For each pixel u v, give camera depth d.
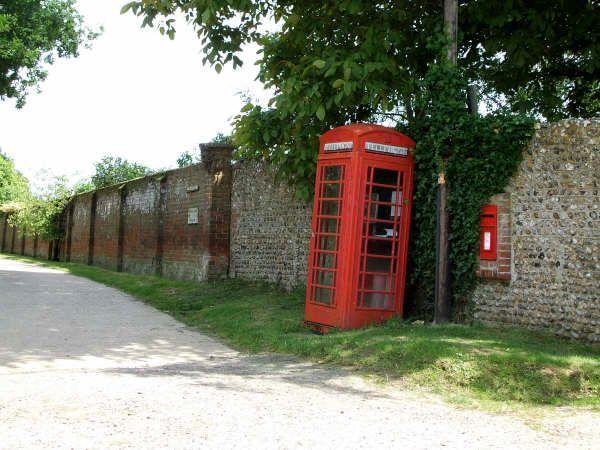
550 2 11.20
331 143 10.09
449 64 9.77
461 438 4.84
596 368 6.71
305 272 13.33
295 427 4.92
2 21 21.28
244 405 5.55
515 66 12.26
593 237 8.34
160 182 20.64
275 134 11.19
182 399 5.70
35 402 5.41
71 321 11.44
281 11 11.80
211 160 16.53
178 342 9.73
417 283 10.38
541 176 8.90
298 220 13.68
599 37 11.67
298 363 7.88
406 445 4.59
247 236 15.70
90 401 5.50
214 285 15.72
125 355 8.48
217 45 11.40
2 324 10.63
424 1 11.50
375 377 6.97
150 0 10.33
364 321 9.59
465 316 9.66
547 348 7.69
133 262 23.19
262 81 11.46
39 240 38.22
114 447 4.25
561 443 4.81
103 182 45.19
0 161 68.38
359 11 10.57
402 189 9.90
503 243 9.23
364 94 10.32
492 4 11.01
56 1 24.94
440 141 9.52
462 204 9.55
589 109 13.97
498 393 6.38
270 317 11.09
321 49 11.30
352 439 4.67
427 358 7.07
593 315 8.27
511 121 9.09
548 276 8.76
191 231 17.84
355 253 9.48
